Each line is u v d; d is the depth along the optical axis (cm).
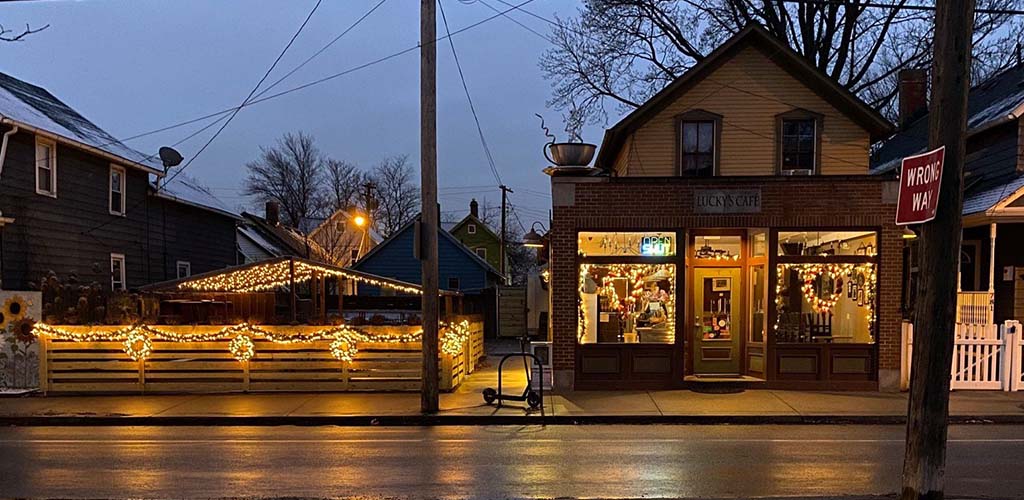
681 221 1280
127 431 1034
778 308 1289
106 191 2088
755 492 661
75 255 1933
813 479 712
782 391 1262
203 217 2702
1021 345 1236
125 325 1314
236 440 958
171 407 1171
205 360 1311
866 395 1224
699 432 992
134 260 2228
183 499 659
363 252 4416
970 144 1769
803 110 1498
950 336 502
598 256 1306
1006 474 730
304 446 912
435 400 1120
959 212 494
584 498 645
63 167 1894
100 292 1474
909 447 519
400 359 1319
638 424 1062
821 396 1215
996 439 921
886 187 1255
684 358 1305
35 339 1312
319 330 1314
